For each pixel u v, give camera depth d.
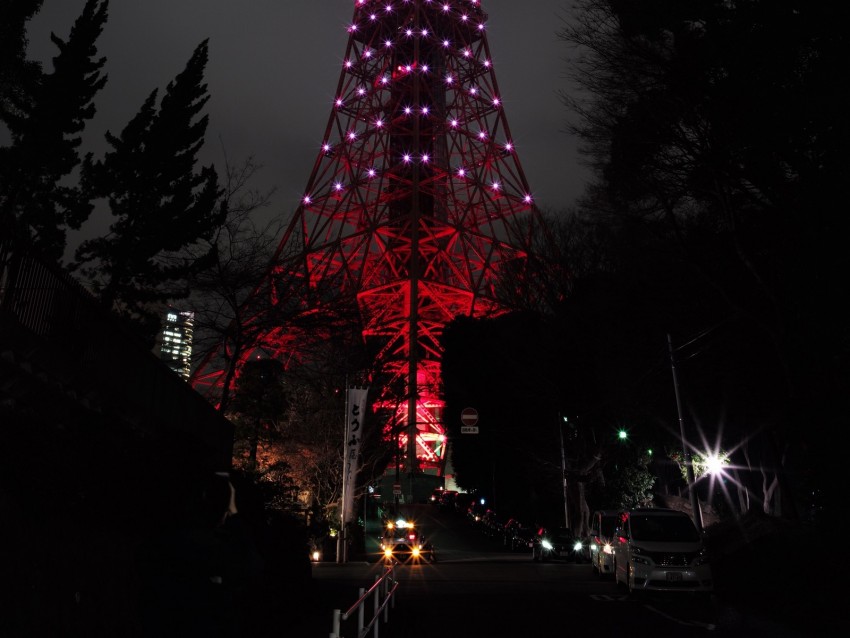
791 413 17.75
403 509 81.38
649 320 34.28
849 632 12.56
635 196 22.48
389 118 104.75
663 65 18.73
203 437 20.69
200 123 38.91
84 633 8.05
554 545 39.00
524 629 13.71
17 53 29.23
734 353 28.73
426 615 15.80
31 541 7.29
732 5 17.30
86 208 36.56
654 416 39.00
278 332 30.06
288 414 40.16
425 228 96.00
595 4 18.98
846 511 15.67
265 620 11.95
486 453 61.72
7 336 9.84
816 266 17.70
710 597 18.89
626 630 13.45
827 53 16.03
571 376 44.44
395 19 110.00
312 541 38.41
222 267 26.95
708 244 24.39
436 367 81.00
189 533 3.58
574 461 49.59
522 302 47.75
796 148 17.80
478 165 101.12
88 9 34.50
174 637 3.45
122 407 14.30
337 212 99.94
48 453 8.21
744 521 23.77
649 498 45.84
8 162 33.19
